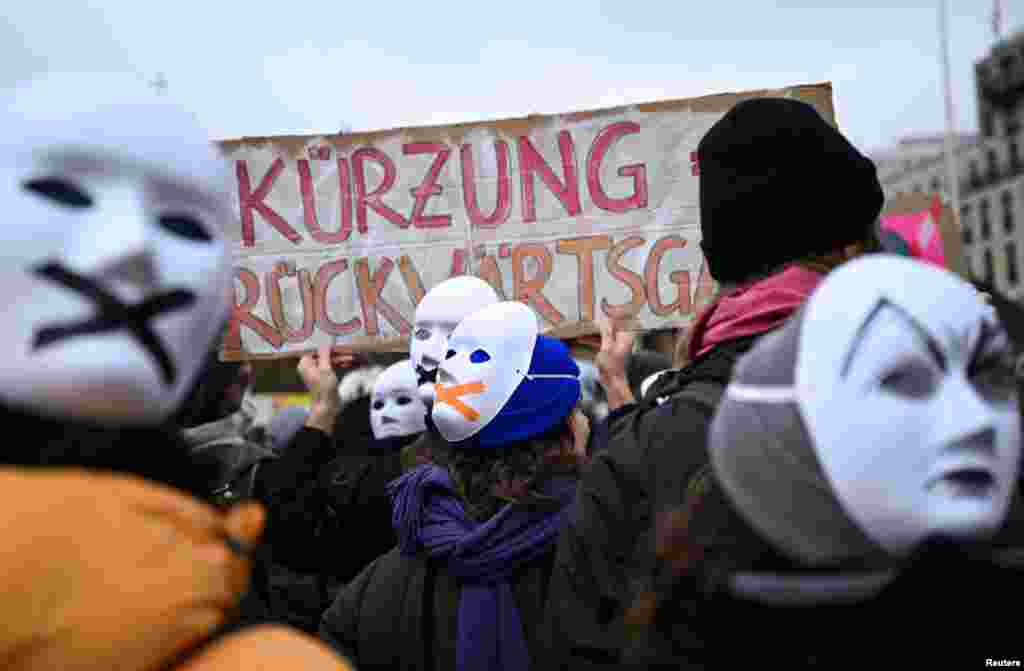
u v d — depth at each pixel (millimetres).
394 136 4191
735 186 2090
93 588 1047
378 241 4188
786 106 2133
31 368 1110
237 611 1245
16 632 1021
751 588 1253
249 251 4211
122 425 1167
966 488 1188
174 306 1177
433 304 3920
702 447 1841
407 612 2799
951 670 1231
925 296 1237
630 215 4055
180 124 1249
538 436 2908
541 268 4098
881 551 1207
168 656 1083
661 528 1415
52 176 1156
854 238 2123
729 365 1951
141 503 1120
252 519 1279
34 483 1087
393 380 4602
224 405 3021
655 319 4027
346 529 3789
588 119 4090
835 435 1205
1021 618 1246
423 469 2967
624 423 2057
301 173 4215
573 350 5129
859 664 1234
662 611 1350
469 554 2730
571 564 1963
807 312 1275
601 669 1838
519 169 4133
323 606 3789
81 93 1192
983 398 1228
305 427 3977
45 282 1124
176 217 1223
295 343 4180
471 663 2656
